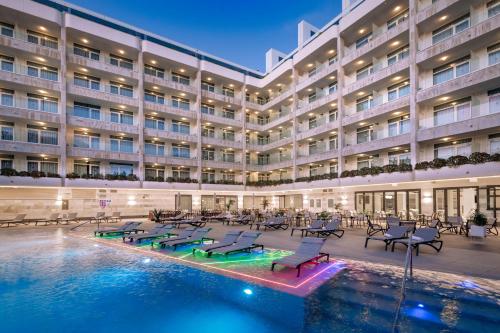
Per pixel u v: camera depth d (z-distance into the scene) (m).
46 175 27.03
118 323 5.13
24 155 27.84
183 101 39.00
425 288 6.41
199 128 37.50
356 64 29.88
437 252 10.14
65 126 28.39
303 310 5.48
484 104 20.39
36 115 27.09
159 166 36.44
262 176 44.88
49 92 28.50
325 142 34.78
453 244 11.88
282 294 6.30
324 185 30.61
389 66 25.16
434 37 23.67
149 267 8.72
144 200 33.53
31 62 28.44
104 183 30.06
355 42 31.52
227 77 40.16
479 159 18.45
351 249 10.88
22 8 26.19
